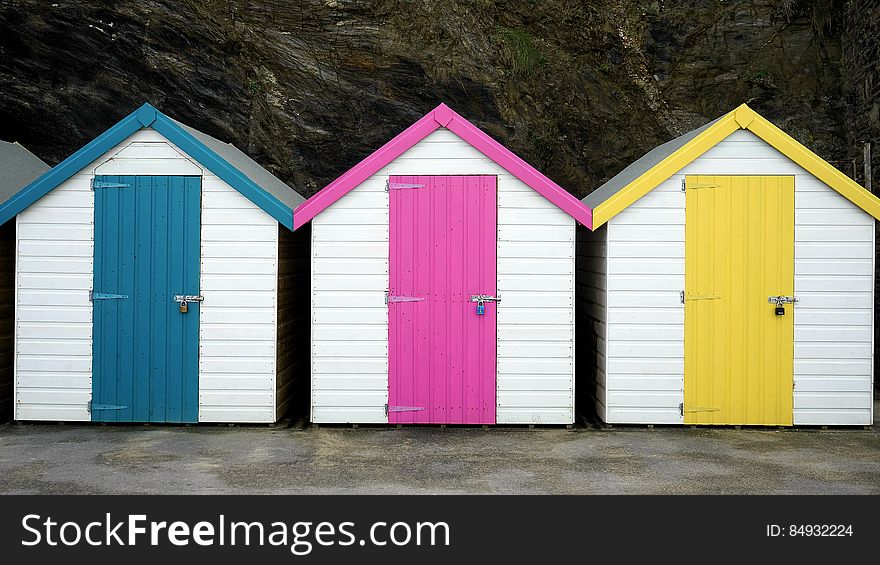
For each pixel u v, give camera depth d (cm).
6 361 912
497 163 871
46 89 1310
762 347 872
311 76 1510
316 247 873
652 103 1677
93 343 876
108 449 773
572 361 872
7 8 1281
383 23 1552
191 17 1416
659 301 873
